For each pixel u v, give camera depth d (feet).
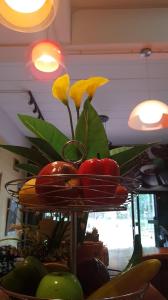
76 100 1.99
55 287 1.38
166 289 4.91
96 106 12.10
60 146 1.94
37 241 2.87
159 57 6.89
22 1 3.31
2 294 1.64
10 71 9.30
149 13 6.43
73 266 1.94
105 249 2.93
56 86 1.99
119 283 1.56
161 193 18.07
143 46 6.42
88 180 1.52
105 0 6.32
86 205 1.57
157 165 17.29
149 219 18.02
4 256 3.99
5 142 12.87
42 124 1.98
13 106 12.07
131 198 1.81
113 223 18.06
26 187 1.63
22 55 6.54
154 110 6.96
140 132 15.37
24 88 10.52
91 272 1.80
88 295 1.67
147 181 17.31
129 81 10.11
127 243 17.69
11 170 13.33
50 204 1.58
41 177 1.53
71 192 1.53
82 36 6.31
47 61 5.18
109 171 1.59
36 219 3.15
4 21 3.30
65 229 2.85
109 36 6.30
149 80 10.08
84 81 1.94
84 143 1.86
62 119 13.17
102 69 9.17
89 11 6.48
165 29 6.29
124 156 1.91
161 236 17.60
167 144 17.35
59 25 5.61
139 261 1.84
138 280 1.55
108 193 1.56
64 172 1.54
